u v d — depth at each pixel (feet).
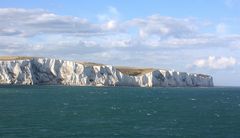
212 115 339.98
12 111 336.90
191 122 283.59
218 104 496.23
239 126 263.90
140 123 272.10
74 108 384.06
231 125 268.62
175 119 302.25
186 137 217.56
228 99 627.05
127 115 327.06
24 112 330.54
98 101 502.38
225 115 342.44
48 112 336.29
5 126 242.99
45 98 524.93
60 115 313.73
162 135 221.87
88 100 516.32
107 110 370.53
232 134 229.66
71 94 643.45
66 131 228.22
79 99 529.04
